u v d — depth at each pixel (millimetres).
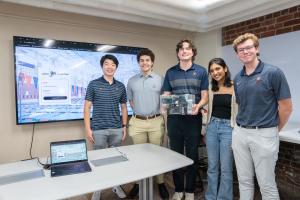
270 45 3172
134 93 2662
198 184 2979
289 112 1790
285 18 2980
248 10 3016
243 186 2049
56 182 1494
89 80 3258
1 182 1498
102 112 2645
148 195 1957
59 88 3055
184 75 2412
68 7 2775
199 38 4238
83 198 2723
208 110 2539
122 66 3498
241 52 1841
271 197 1895
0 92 2803
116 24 3500
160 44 3957
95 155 2023
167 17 3320
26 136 2973
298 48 2869
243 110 1944
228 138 2246
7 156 2879
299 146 2846
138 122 2656
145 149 2211
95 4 2771
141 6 3014
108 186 1458
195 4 3180
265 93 1790
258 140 1848
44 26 2990
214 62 2309
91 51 3250
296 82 2914
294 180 2918
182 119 2467
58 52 3027
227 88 2305
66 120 3127
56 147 1831
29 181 1512
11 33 2816
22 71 2822
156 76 2650
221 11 3264
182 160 1893
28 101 2877
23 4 2672
